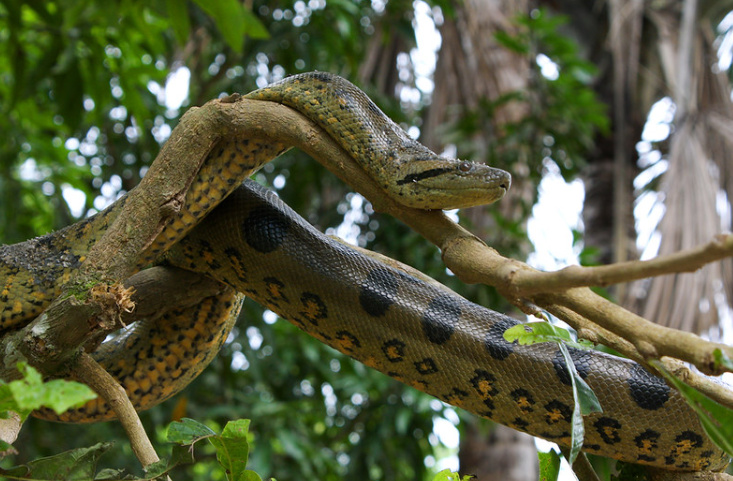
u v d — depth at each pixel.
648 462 1.19
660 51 2.99
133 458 2.57
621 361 1.19
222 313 1.30
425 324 1.21
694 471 1.19
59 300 1.04
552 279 0.90
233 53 2.36
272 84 1.22
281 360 2.59
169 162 1.08
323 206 2.67
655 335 0.89
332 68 2.59
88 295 1.03
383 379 2.51
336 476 2.87
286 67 2.49
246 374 2.70
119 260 1.06
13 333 1.21
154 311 1.26
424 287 1.24
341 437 2.80
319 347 2.62
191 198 1.14
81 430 2.56
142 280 1.25
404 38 2.67
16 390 0.81
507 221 2.33
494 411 1.20
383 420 2.55
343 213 2.53
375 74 2.70
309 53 2.42
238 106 1.10
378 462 2.72
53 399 0.81
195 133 1.09
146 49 2.07
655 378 1.17
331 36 2.41
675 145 2.58
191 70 2.45
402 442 2.71
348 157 1.16
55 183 2.38
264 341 2.56
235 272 1.25
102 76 2.03
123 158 2.47
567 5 3.46
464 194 1.14
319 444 2.88
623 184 2.89
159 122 2.55
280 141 1.13
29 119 2.31
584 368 1.18
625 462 1.23
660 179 2.85
